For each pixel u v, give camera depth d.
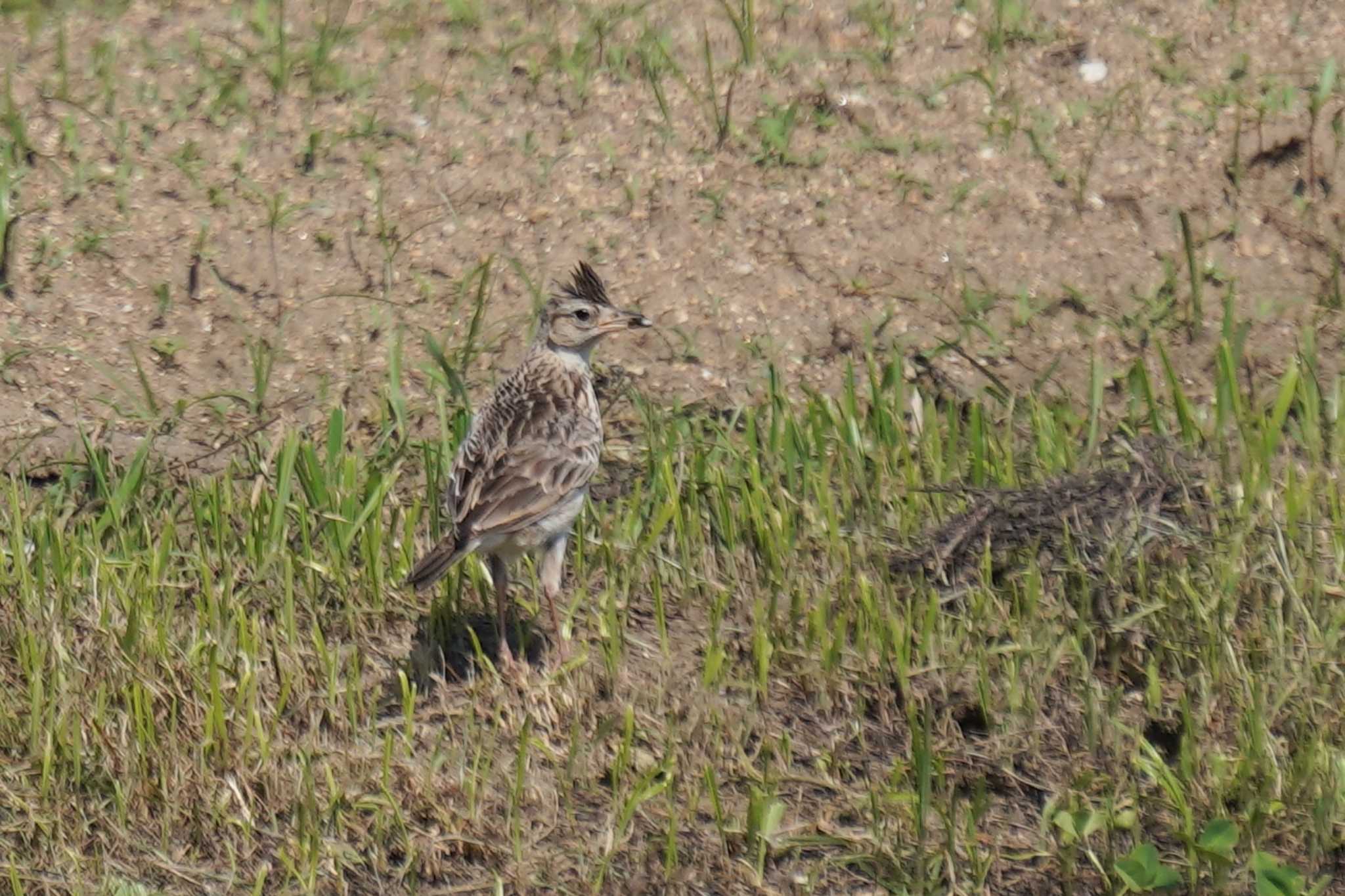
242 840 10.00
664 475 12.45
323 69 15.98
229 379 13.82
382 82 15.95
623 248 14.70
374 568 11.83
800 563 12.09
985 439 13.14
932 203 14.96
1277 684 10.78
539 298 14.28
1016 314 14.27
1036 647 11.18
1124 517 11.93
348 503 12.26
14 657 11.04
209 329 14.11
